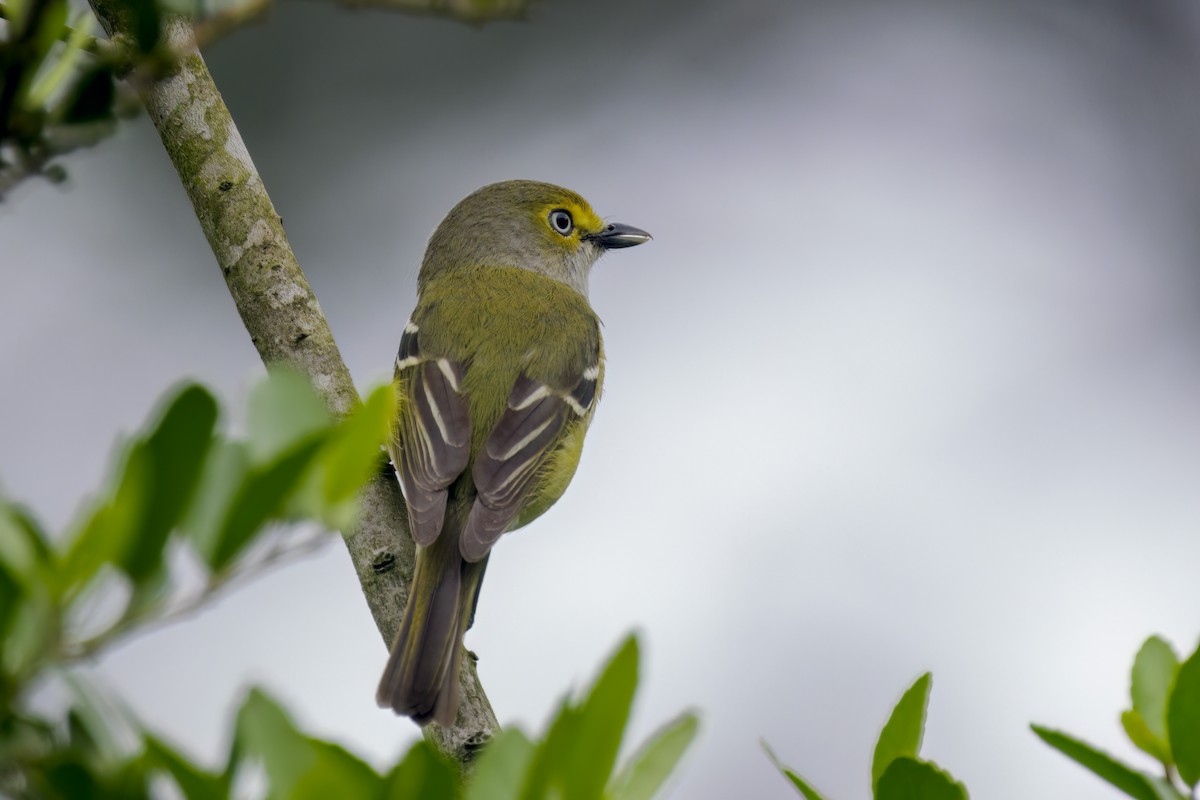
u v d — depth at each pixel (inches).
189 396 166.2
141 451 165.8
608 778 182.5
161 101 356.5
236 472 182.9
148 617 171.2
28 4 215.5
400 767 171.5
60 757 164.2
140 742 170.2
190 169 355.6
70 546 166.9
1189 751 228.2
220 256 353.1
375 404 190.5
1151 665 245.8
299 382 193.5
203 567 177.0
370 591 350.9
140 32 251.3
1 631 165.6
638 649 181.6
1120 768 225.6
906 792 213.6
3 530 165.9
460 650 329.1
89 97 228.5
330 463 189.0
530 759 186.9
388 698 310.3
